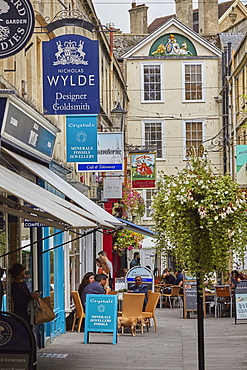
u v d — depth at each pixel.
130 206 38.78
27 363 11.12
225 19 68.62
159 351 18.56
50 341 20.08
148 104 57.53
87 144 22.00
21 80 18.42
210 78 57.69
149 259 54.59
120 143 27.20
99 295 20.12
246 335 22.14
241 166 34.72
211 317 29.22
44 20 20.06
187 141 57.44
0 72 16.20
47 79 16.94
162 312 32.25
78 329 23.00
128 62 57.72
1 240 15.62
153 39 57.81
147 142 57.50
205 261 15.41
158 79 57.78
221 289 28.86
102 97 38.44
